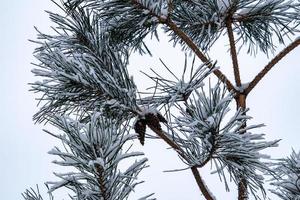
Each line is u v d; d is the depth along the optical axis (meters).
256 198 3.01
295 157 3.36
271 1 3.97
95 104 2.97
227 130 2.62
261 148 2.76
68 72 2.89
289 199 3.19
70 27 3.22
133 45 4.07
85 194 2.14
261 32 4.29
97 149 2.12
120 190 2.23
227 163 2.81
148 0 3.69
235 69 3.98
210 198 3.16
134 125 2.99
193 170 3.09
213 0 3.91
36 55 2.90
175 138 2.85
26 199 2.44
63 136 2.12
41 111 3.03
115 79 2.95
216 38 4.34
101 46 3.07
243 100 3.89
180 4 4.05
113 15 3.72
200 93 2.60
